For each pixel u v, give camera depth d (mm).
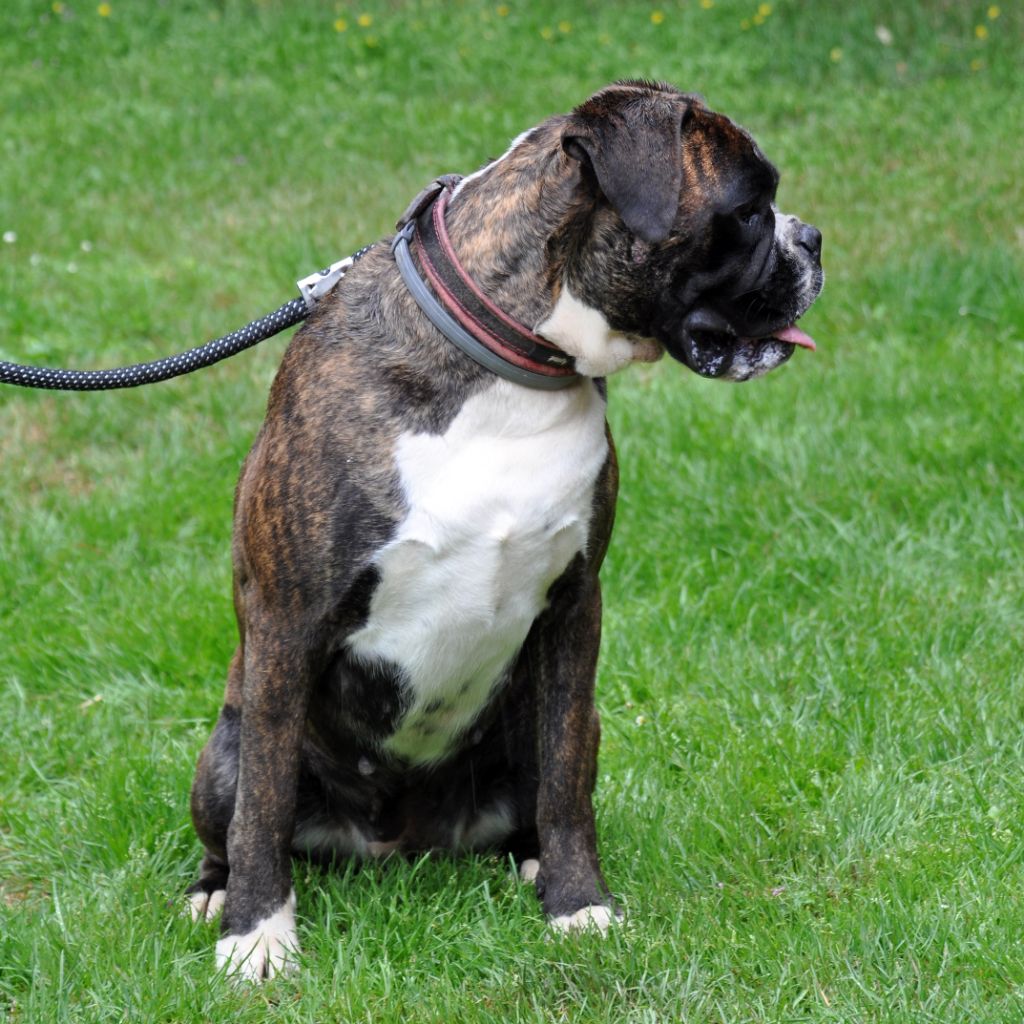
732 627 8922
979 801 6922
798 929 5887
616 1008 5574
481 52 23734
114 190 18562
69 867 6957
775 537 9844
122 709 8477
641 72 22750
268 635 5980
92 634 9086
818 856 6652
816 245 6180
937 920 5848
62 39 24516
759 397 11797
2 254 15961
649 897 6336
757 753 7434
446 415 5812
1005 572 9234
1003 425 10852
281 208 17594
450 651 6094
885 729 7578
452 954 6105
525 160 5910
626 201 5453
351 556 5844
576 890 6277
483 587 5941
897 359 12359
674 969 5703
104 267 15633
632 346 5977
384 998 5688
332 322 6020
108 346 13680
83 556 10078
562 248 5750
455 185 6262
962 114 19672
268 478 5957
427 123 21031
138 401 12547
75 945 6059
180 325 14172
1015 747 7348
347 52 23922
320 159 19703
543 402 5875
